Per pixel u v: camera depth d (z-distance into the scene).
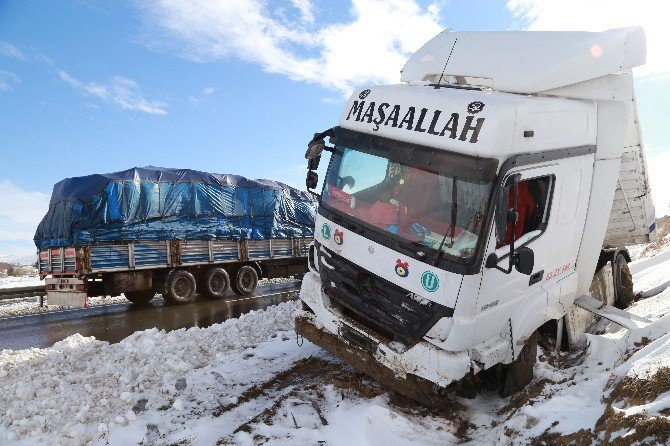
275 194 15.02
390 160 5.01
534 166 4.81
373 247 4.86
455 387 4.96
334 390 5.44
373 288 4.85
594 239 6.25
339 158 5.56
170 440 4.49
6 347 8.77
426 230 4.58
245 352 7.00
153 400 5.33
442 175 4.60
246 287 14.40
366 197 5.13
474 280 4.36
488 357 4.79
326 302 5.44
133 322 10.62
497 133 4.36
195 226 13.10
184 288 12.95
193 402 5.31
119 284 11.87
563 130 5.25
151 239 12.29
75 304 11.53
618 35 5.80
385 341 4.82
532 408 4.38
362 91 5.70
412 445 4.39
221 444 4.37
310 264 5.88
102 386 5.68
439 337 4.46
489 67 5.52
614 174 6.21
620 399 3.88
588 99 5.75
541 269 5.37
